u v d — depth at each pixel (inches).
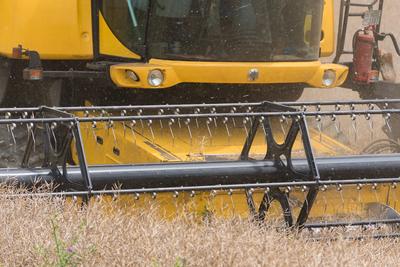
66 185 360.5
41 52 469.7
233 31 464.8
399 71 730.2
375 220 374.3
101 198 347.6
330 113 376.5
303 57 486.0
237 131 471.5
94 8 473.4
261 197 403.2
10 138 472.1
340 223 368.8
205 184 372.8
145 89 479.5
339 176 381.7
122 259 289.7
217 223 336.5
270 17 472.4
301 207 377.1
